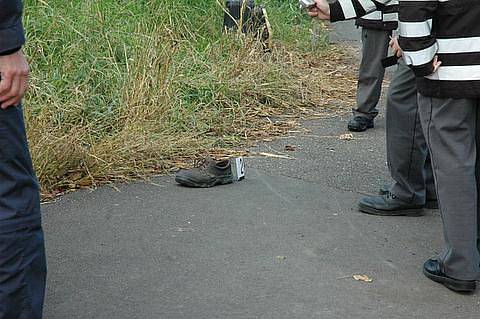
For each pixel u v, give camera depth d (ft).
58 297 14.51
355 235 17.26
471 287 14.71
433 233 17.43
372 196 19.42
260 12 33.04
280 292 14.73
